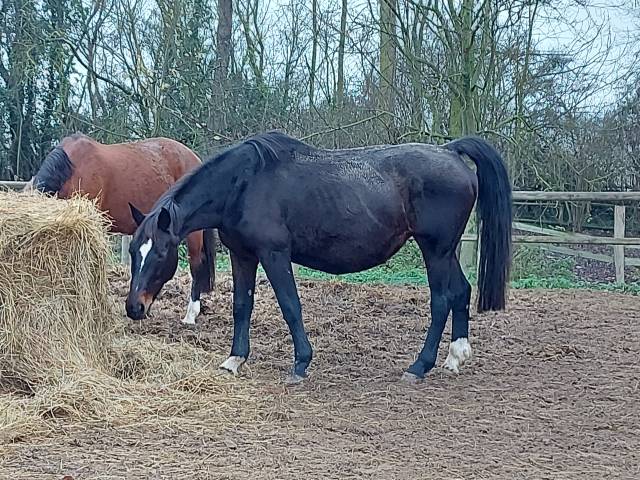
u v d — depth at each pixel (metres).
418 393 5.07
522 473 3.57
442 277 5.54
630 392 5.12
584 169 14.10
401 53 11.96
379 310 8.30
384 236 5.41
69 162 6.96
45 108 17.06
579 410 4.69
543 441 4.07
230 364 5.49
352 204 5.30
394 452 3.87
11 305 4.82
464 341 5.70
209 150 15.16
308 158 5.46
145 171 7.56
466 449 3.93
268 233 5.25
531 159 13.07
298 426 4.32
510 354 6.31
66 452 3.82
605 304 8.93
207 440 4.05
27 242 4.86
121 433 4.16
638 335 7.13
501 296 5.63
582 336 7.07
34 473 3.49
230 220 5.35
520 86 12.42
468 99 11.37
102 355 5.32
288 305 5.34
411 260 13.20
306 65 16.94
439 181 5.41
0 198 5.25
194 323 7.26
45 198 5.46
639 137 14.47
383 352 6.37
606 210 15.09
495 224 5.61
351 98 15.16
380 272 12.27
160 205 5.26
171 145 7.98
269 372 5.62
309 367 5.78
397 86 13.80
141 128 15.67
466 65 11.24
